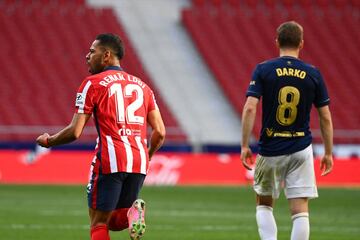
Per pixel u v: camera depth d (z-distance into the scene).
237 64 105.62
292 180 25.75
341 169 81.44
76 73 99.00
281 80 25.47
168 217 46.91
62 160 77.50
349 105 104.31
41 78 97.25
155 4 112.06
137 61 102.06
